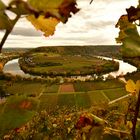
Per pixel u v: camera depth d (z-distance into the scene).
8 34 0.95
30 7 0.83
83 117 2.28
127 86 2.06
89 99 110.56
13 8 0.84
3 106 1.22
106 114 2.33
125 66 189.38
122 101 2.28
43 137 3.21
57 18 0.88
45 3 0.87
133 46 1.60
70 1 0.90
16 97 1.23
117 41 1.62
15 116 1.21
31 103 1.22
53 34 1.11
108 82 131.75
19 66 187.75
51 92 117.44
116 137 2.13
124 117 2.27
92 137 2.17
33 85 130.62
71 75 170.25
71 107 101.50
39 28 1.11
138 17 1.53
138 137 2.05
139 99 1.84
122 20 1.61
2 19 0.90
